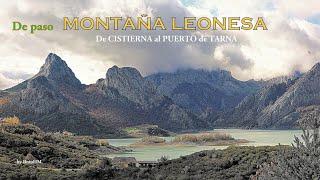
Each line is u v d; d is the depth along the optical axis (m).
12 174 97.88
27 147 145.88
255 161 97.31
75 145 196.38
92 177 100.75
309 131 17.67
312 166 16.97
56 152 149.75
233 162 102.38
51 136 190.88
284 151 18.05
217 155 108.81
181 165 107.75
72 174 104.88
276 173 17.66
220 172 97.62
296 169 17.42
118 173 104.81
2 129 168.75
